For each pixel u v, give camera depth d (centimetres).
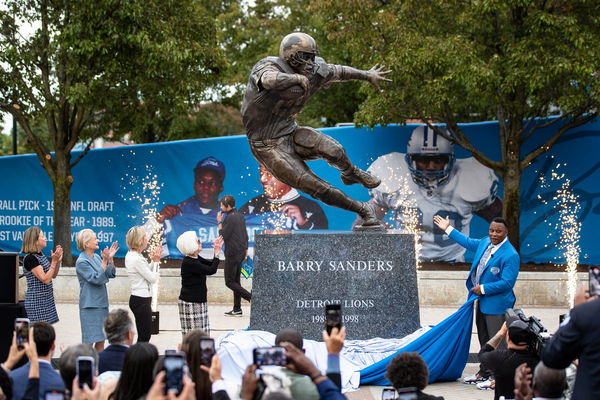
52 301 827
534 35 1352
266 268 794
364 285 793
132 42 1457
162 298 1317
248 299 1172
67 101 1522
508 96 1452
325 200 827
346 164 824
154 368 427
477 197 1633
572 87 1391
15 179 1794
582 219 1614
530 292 1266
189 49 1514
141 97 1689
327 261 793
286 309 789
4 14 1502
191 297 817
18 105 1538
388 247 797
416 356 448
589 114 1509
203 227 1692
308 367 388
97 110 1614
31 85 1532
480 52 1412
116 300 1316
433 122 1616
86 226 1744
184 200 1698
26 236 817
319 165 1641
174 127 2166
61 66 1547
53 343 480
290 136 816
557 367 435
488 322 764
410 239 799
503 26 1450
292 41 774
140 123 1802
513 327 543
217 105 2409
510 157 1488
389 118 1497
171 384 359
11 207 1798
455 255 1638
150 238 1703
